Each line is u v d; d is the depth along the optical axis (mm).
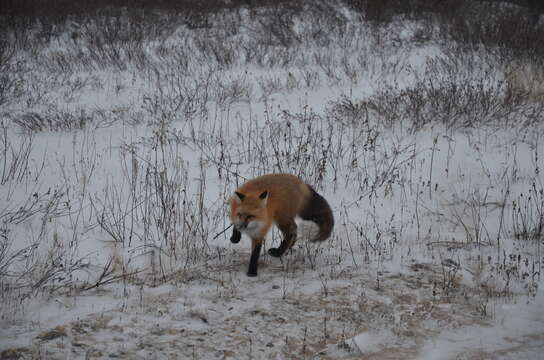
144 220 6492
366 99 11586
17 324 4426
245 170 8383
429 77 12828
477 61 13820
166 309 4793
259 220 5516
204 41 15594
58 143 9266
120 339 4262
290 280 5555
